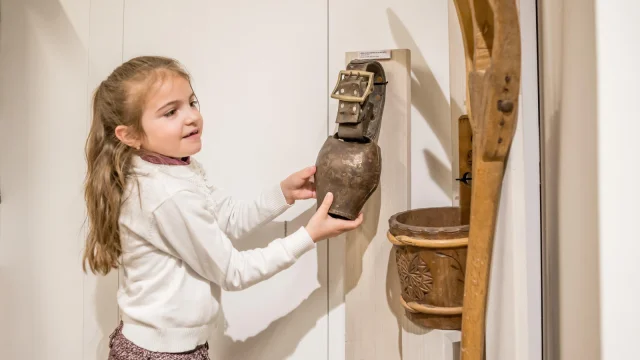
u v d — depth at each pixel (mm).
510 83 704
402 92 1081
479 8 735
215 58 1233
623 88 589
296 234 989
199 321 1015
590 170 631
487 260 766
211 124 1240
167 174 999
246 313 1238
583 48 647
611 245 597
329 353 1200
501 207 799
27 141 1339
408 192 1093
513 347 783
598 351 614
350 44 1165
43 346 1359
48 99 1322
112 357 1024
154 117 977
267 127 1216
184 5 1242
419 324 969
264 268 978
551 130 801
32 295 1358
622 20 587
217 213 1148
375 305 1118
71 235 1333
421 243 914
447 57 1120
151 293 1007
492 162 747
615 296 599
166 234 980
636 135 588
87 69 1298
